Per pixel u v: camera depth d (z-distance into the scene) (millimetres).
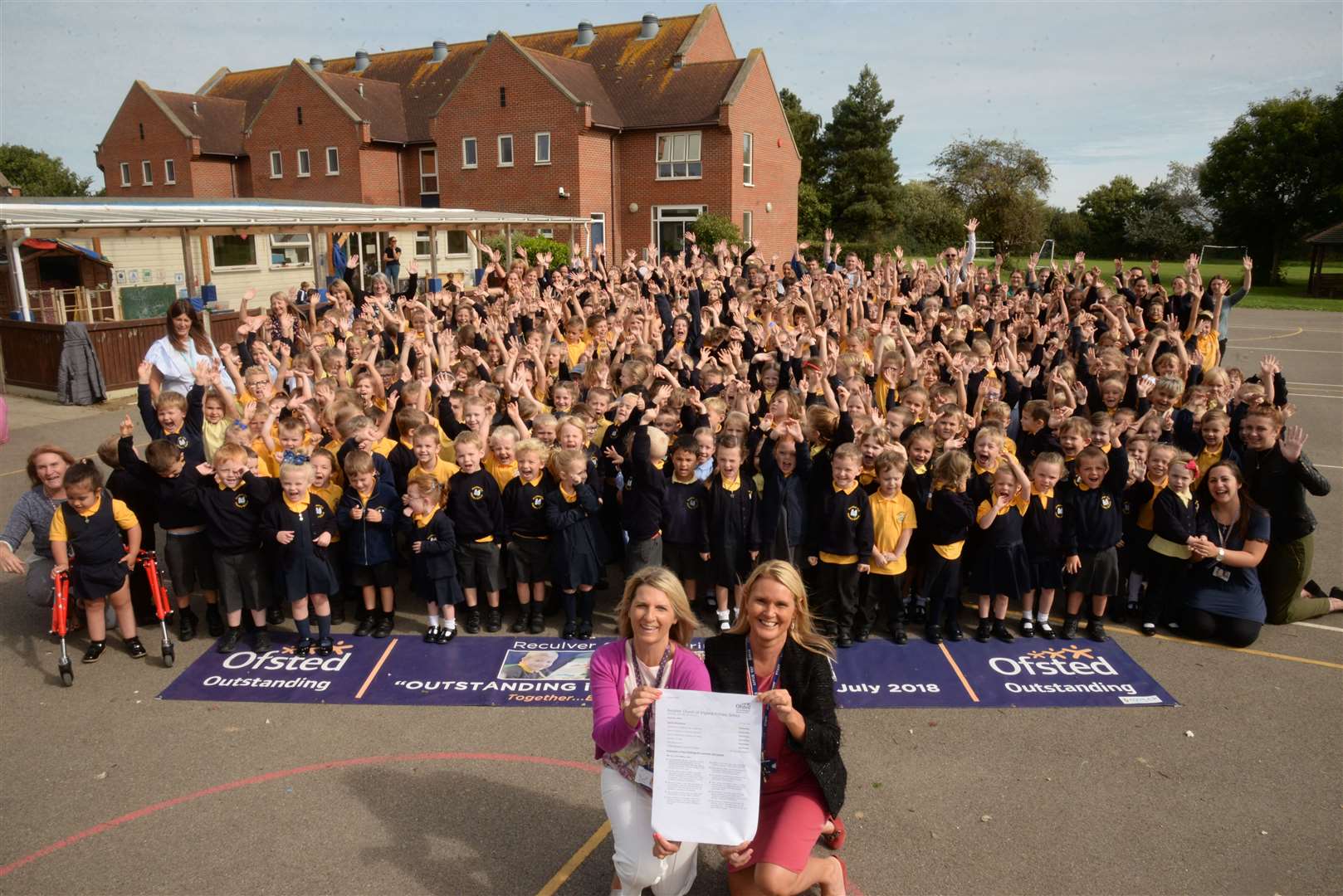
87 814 4719
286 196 39062
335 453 7148
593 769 5156
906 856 4406
